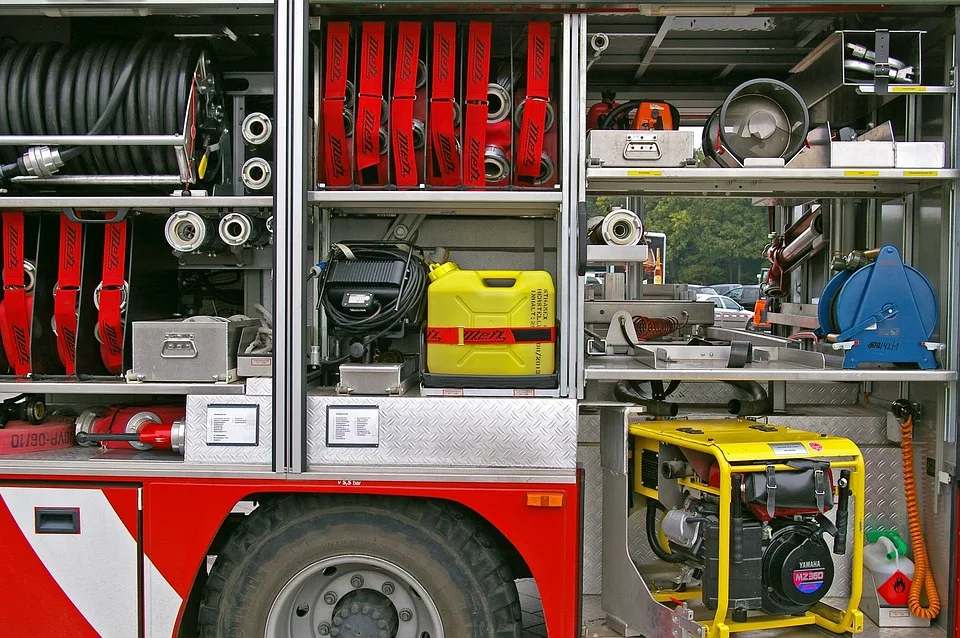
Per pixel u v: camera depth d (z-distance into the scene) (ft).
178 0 8.23
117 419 9.35
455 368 8.48
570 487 8.12
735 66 11.73
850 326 8.83
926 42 9.48
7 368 9.64
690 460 8.52
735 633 8.68
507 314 8.43
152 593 8.34
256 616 8.37
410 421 8.30
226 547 8.48
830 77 9.65
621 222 8.80
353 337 9.23
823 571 8.11
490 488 8.13
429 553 8.28
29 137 8.55
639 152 8.73
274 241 8.24
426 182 9.39
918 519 9.34
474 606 8.30
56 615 8.44
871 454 9.71
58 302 9.11
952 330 8.56
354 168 9.34
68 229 9.26
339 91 8.99
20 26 9.76
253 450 8.38
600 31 10.46
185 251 9.02
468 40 9.23
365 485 8.17
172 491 8.30
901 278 8.77
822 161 9.00
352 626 8.60
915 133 9.90
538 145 8.92
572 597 8.11
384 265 9.06
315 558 8.35
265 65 11.03
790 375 8.54
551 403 8.25
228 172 10.16
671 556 9.19
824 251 12.48
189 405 8.46
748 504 8.00
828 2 8.37
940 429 8.92
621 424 8.68
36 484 8.48
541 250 10.54
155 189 9.57
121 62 8.90
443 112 8.91
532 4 8.36
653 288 13.74
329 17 9.25
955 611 8.71
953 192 8.63
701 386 10.82
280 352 8.20
